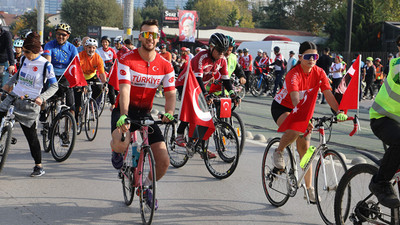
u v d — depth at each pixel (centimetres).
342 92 466
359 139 972
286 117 479
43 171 606
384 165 359
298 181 473
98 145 812
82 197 521
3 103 591
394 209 358
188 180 606
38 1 3319
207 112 523
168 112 450
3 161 580
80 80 687
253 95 1961
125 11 1766
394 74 361
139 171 445
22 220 444
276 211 491
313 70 489
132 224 442
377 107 371
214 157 626
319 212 452
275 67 1883
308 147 486
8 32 952
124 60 447
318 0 6738
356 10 3888
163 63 459
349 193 399
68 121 675
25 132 594
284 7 7644
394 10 4350
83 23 7469
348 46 2191
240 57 1944
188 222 451
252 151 787
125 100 438
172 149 682
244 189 569
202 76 652
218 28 5038
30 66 591
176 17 5138
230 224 448
